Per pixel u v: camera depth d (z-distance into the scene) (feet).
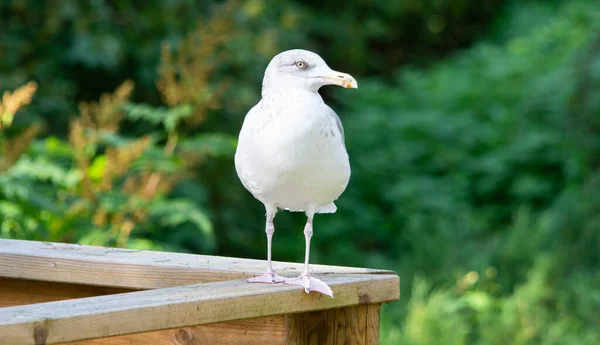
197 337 11.09
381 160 37.55
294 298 10.39
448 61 47.70
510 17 51.06
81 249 12.51
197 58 19.56
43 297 12.23
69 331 8.72
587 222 28.48
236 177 31.24
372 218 35.70
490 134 37.29
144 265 11.59
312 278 10.70
